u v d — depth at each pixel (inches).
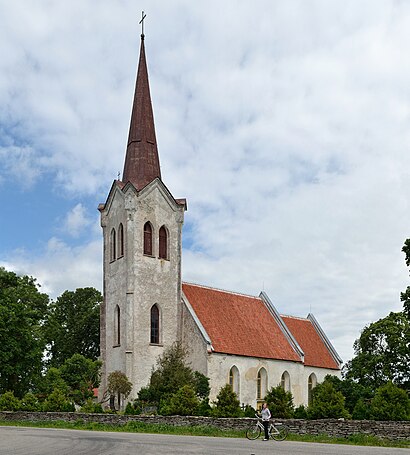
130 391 2311.8
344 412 1702.8
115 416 1820.9
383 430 1314.0
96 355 4045.3
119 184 2576.3
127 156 2645.2
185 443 1245.1
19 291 3196.4
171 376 2255.2
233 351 2464.3
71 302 4153.5
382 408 1492.4
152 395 2230.6
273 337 2824.8
